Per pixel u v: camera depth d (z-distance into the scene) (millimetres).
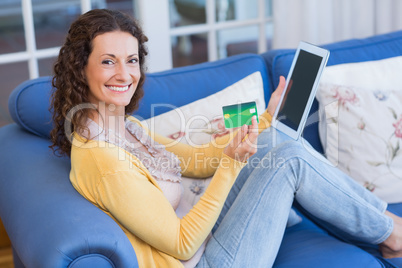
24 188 1852
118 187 1640
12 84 5629
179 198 1914
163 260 1735
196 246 1735
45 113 2207
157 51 3207
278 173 1865
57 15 8273
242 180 2080
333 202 1912
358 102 2355
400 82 2496
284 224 1884
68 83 1747
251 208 1844
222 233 1859
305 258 1889
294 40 3275
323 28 3238
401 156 2312
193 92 2348
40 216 1649
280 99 2074
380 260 1961
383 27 3307
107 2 8102
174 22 4766
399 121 2344
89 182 1695
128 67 1771
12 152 2131
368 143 2316
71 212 1622
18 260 2404
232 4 3762
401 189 2293
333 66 2488
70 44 1738
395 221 2018
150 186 1702
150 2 3104
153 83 2316
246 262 1809
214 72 2426
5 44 7160
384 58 2609
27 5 2859
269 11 4039
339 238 2135
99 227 1553
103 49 1709
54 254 1479
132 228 1656
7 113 5000
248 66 2463
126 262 1562
